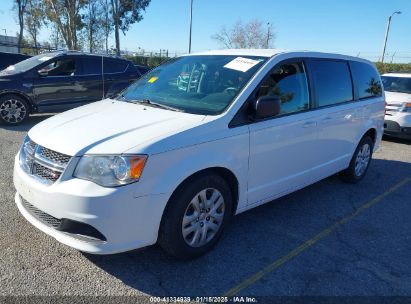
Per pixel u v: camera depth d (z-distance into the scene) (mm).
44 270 3174
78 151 2924
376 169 6754
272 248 3744
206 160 3229
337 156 5105
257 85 3770
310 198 5133
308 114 4328
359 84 5457
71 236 2973
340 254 3705
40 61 9547
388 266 3537
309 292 3096
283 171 4148
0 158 6195
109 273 3189
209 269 3326
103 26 40031
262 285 3152
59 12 37469
